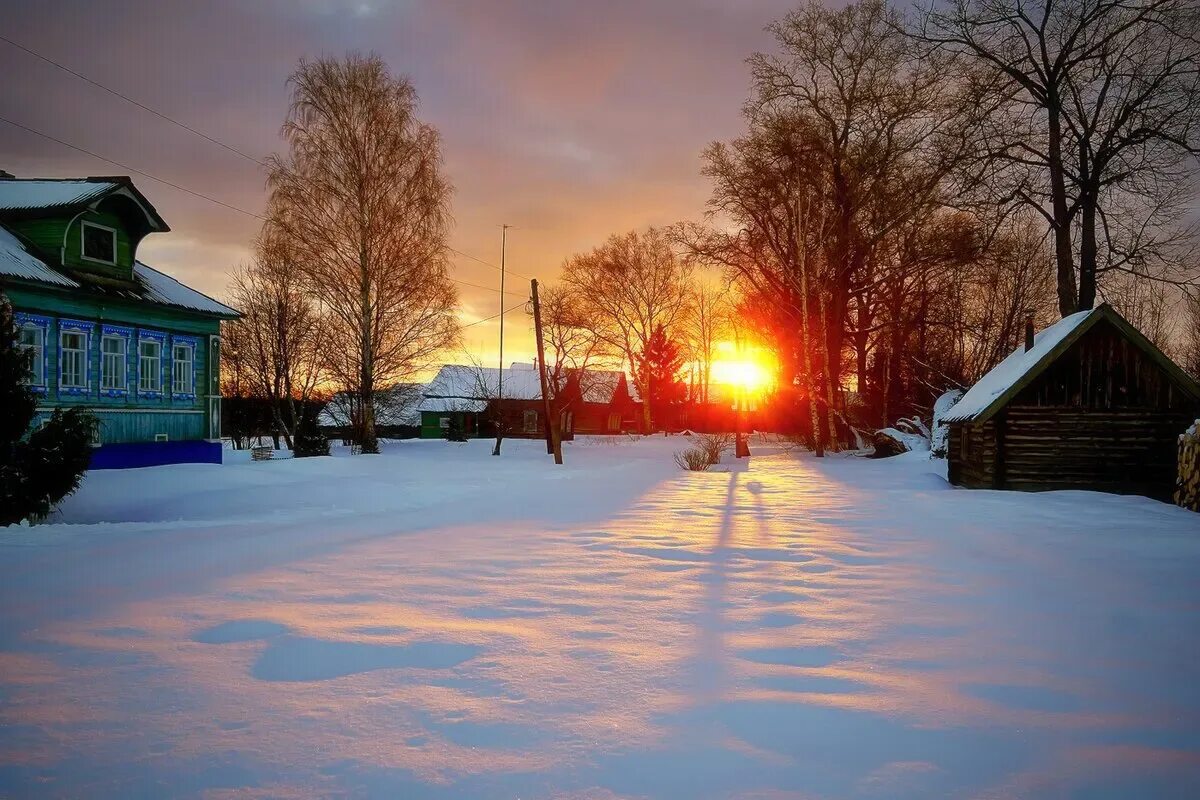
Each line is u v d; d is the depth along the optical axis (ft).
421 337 116.37
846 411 136.26
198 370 84.02
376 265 109.40
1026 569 26.94
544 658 16.19
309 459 83.41
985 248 100.83
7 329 42.01
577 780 10.73
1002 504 50.21
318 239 106.11
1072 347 59.93
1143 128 85.46
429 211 109.19
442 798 10.21
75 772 10.89
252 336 136.56
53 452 41.19
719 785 10.60
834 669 15.57
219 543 32.63
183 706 13.41
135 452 72.18
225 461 92.73
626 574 25.72
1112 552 30.81
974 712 13.29
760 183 124.26
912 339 150.20
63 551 30.22
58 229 66.90
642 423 271.08
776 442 174.09
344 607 20.72
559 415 101.30
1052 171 92.99
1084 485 59.57
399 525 39.60
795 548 31.73
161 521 42.47
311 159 104.94
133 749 11.65
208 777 10.75
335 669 15.42
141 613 19.95
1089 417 59.62
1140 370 59.16
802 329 124.47
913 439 109.60
